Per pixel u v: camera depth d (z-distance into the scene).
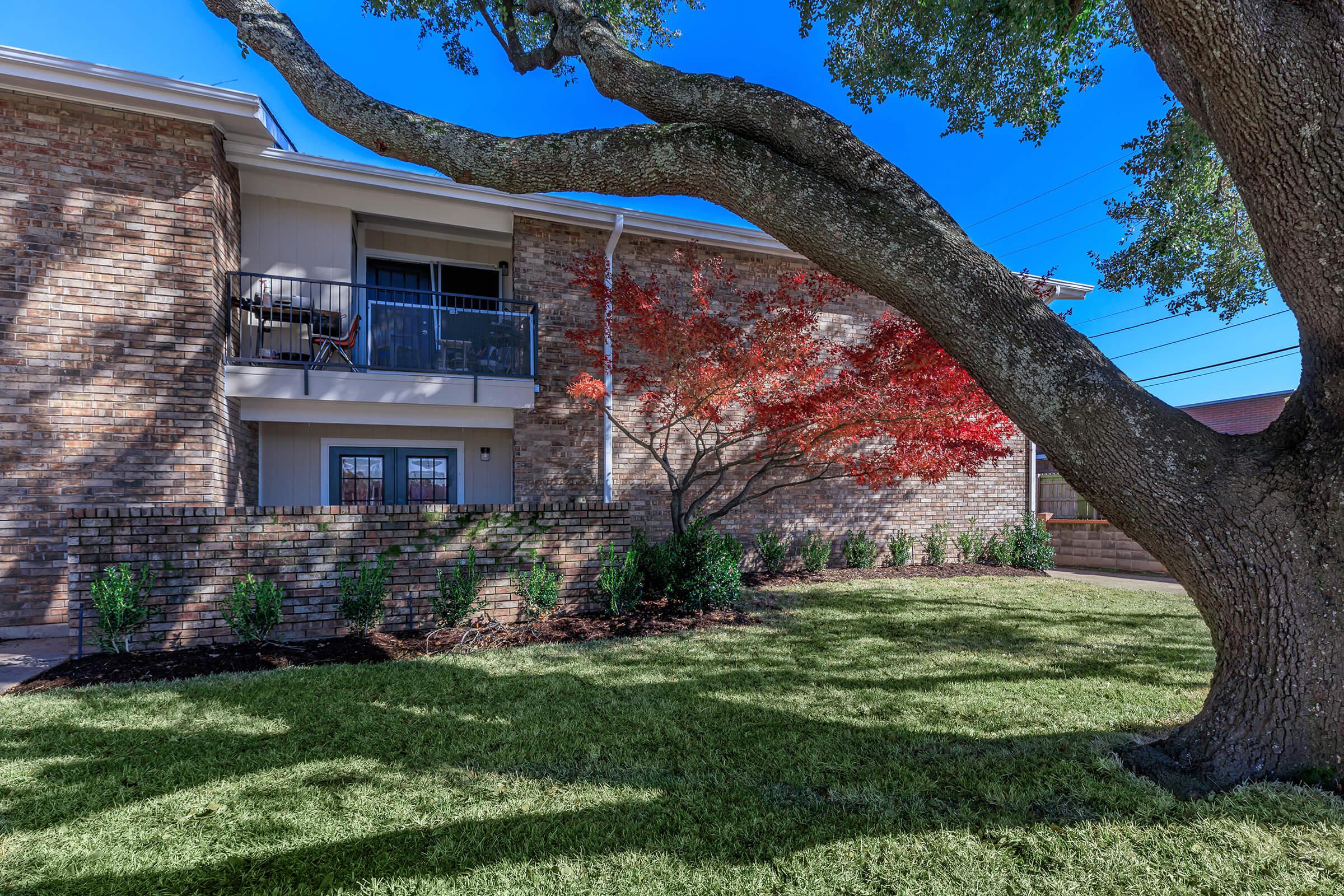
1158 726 3.53
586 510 6.68
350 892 2.05
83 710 3.78
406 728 3.49
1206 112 2.84
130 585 5.09
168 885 2.09
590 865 2.19
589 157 3.51
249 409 7.67
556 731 3.45
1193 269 7.45
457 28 7.19
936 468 8.07
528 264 8.84
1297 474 2.65
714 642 5.54
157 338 6.60
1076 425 2.82
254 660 5.02
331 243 8.50
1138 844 2.28
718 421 8.20
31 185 6.25
